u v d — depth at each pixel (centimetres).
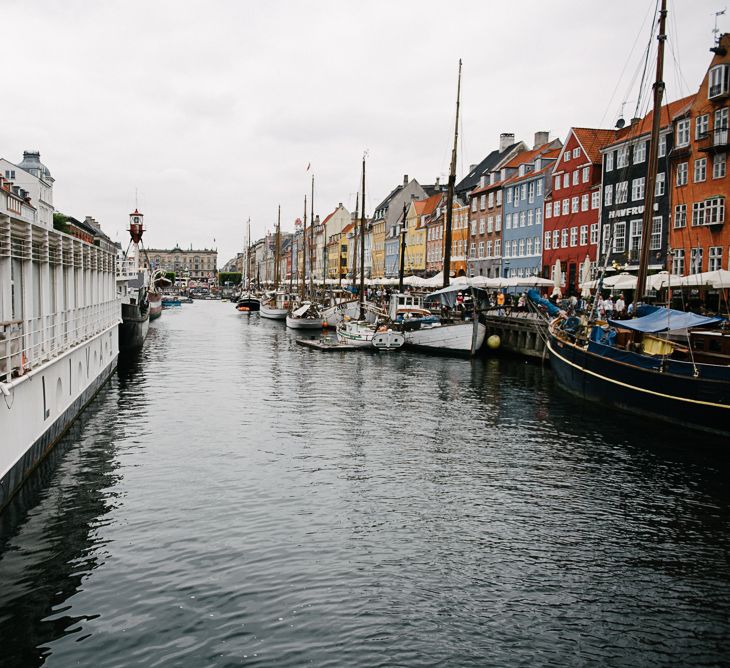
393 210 11606
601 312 3506
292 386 3111
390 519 1380
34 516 1348
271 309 9425
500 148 8531
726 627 1005
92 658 867
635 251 5116
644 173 5100
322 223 16050
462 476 1689
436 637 945
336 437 2066
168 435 2045
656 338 2430
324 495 1511
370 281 7750
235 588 1059
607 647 942
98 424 2191
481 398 2808
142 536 1255
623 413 2445
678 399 2166
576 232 6194
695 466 1803
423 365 3991
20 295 1630
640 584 1133
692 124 4569
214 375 3494
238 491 1522
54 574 1096
